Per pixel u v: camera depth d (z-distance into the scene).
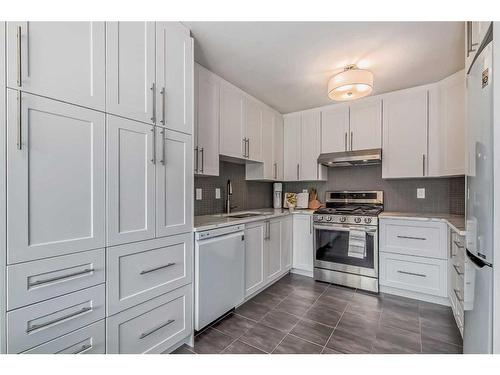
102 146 1.18
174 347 1.63
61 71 1.04
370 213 2.75
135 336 1.34
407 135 2.68
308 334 1.84
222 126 2.40
